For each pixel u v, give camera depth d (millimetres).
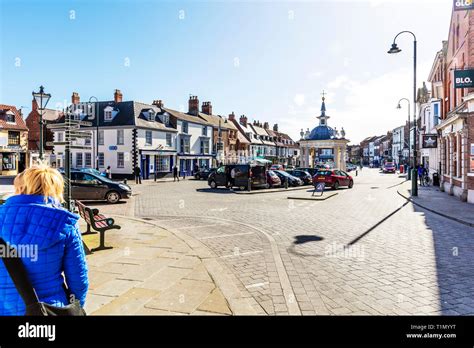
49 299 2123
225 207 14672
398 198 18953
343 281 5473
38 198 2229
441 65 26125
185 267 6020
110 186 16234
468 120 16219
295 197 18172
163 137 41125
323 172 25906
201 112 54938
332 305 4551
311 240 8391
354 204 15984
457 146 18719
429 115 35969
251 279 5523
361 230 9688
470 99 15695
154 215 12453
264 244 7906
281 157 77312
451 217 11711
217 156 51000
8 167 39969
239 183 23734
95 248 7262
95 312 4191
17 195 2238
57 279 2188
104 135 38250
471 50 16047
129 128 36875
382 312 4344
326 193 21641
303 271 5961
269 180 25703
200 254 6855
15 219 2109
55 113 47500
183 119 44406
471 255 7059
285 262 6488
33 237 2076
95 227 7215
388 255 7027
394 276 5723
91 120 39562
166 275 5594
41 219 2123
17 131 41000
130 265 6129
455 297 4836
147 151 38125
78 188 16031
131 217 11602
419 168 29719
